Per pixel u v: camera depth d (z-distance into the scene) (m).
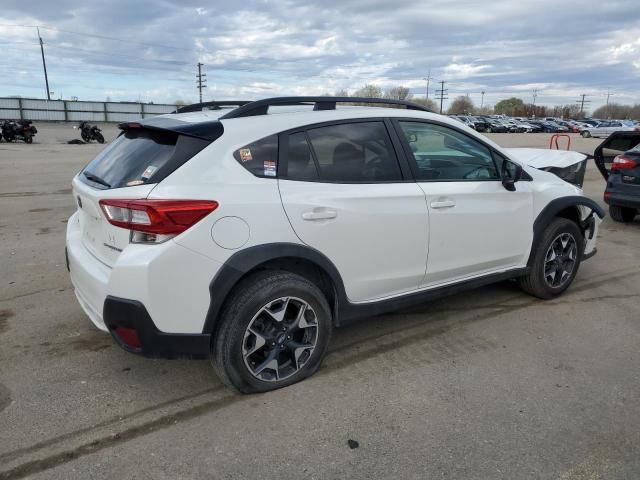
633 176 7.41
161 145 2.96
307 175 3.10
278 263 3.09
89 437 2.69
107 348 3.65
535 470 2.47
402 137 3.55
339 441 2.67
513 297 4.70
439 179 3.68
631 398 3.08
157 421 2.83
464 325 4.11
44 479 2.39
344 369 3.40
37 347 3.64
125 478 2.40
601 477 2.43
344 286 3.26
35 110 45.16
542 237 4.36
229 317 2.87
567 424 2.82
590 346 3.76
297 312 3.11
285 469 2.47
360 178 3.30
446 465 2.50
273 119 3.11
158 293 2.64
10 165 14.38
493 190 3.94
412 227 3.47
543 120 68.75
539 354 3.63
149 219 2.61
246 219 2.81
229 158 2.87
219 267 2.75
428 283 3.74
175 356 2.79
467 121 54.62
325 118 3.26
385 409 2.95
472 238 3.86
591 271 5.49
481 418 2.87
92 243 3.13
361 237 3.24
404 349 3.70
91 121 47.97
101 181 3.03
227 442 2.66
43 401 3.00
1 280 4.96
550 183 4.48
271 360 3.07
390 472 2.45
